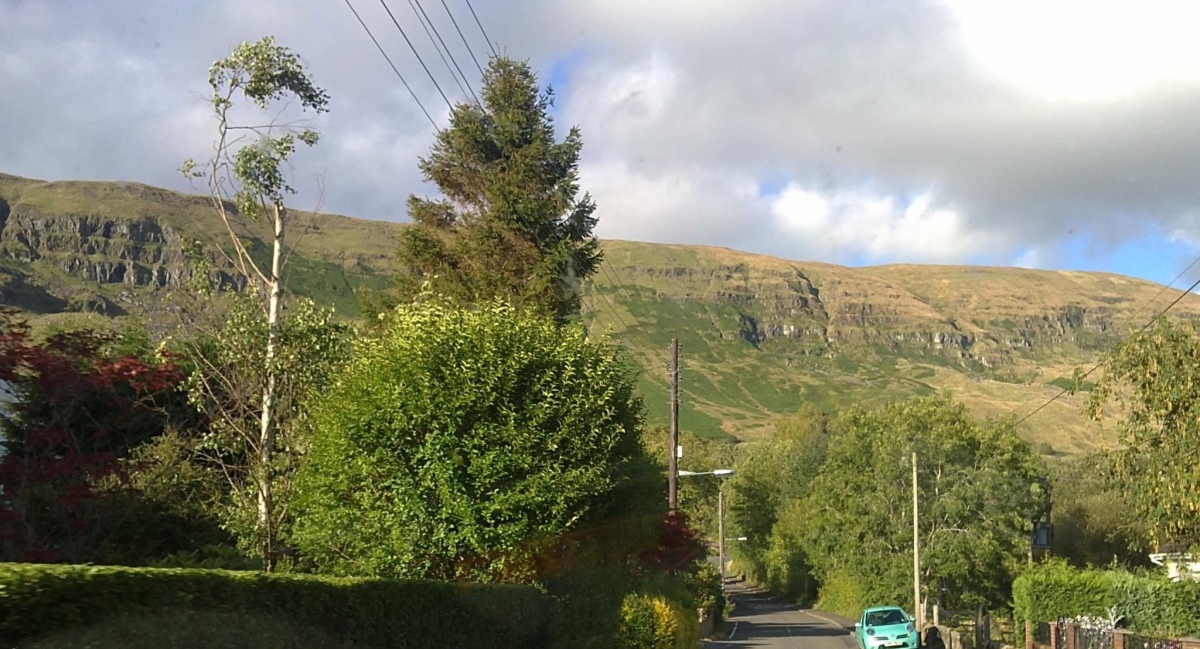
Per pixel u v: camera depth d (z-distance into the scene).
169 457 13.64
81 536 10.58
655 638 19.92
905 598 46.25
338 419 13.45
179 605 6.43
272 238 15.47
